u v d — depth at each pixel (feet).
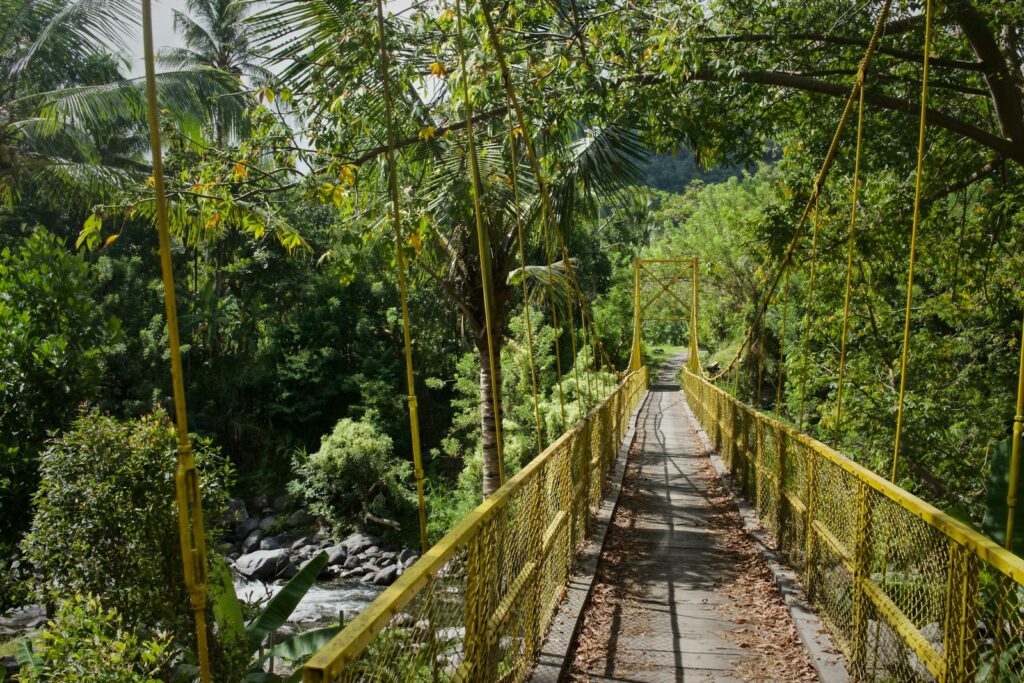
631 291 125.80
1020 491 12.21
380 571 60.39
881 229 31.60
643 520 26.86
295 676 13.75
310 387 88.94
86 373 27.55
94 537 17.02
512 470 52.11
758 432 26.05
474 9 21.33
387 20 19.93
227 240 86.02
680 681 13.24
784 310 30.19
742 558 21.72
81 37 47.09
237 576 57.72
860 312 38.47
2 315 26.73
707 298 109.70
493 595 10.46
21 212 75.36
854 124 33.65
